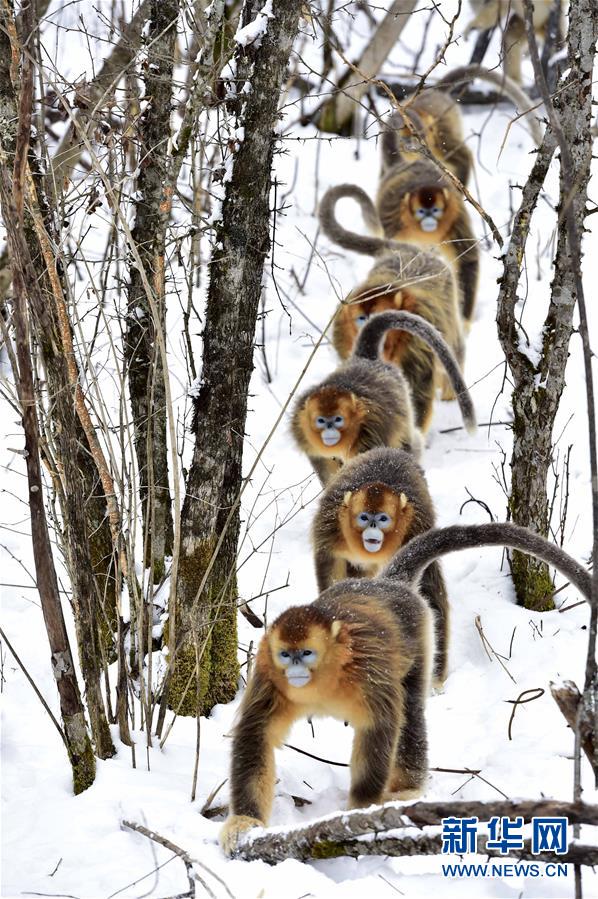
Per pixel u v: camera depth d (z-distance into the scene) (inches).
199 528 232.1
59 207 231.1
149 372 233.9
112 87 219.8
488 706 239.0
